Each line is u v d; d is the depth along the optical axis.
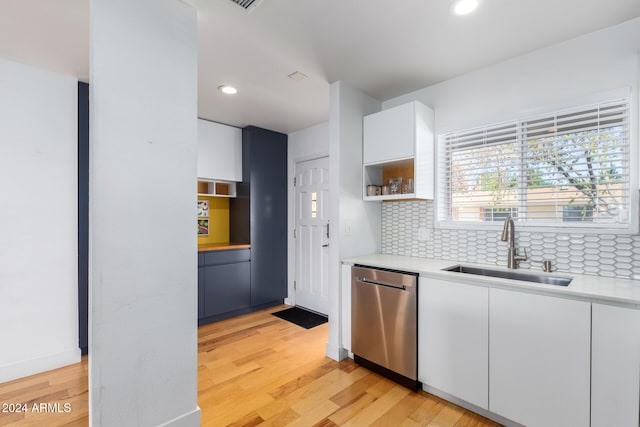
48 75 2.36
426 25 1.80
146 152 1.47
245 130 3.90
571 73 1.94
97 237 1.33
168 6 1.55
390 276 2.19
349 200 2.63
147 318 1.47
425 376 2.02
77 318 2.47
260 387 2.11
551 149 2.04
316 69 2.35
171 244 1.55
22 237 2.24
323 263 3.77
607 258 1.81
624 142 1.79
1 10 1.64
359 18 1.74
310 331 3.18
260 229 3.90
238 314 3.70
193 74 1.63
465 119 2.41
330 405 1.91
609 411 1.38
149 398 1.47
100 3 1.35
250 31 1.86
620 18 1.73
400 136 2.44
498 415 1.74
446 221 2.54
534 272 1.98
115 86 1.39
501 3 1.60
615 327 1.37
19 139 2.23
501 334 1.69
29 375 2.24
